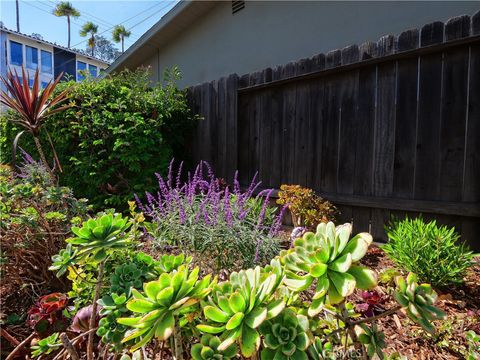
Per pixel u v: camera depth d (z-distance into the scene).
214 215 1.95
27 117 2.05
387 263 2.26
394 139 2.58
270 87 3.42
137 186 3.40
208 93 4.04
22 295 1.64
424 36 2.36
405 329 1.52
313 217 2.67
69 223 1.69
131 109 3.75
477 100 2.21
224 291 0.73
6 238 1.50
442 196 2.37
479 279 1.97
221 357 0.63
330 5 4.20
